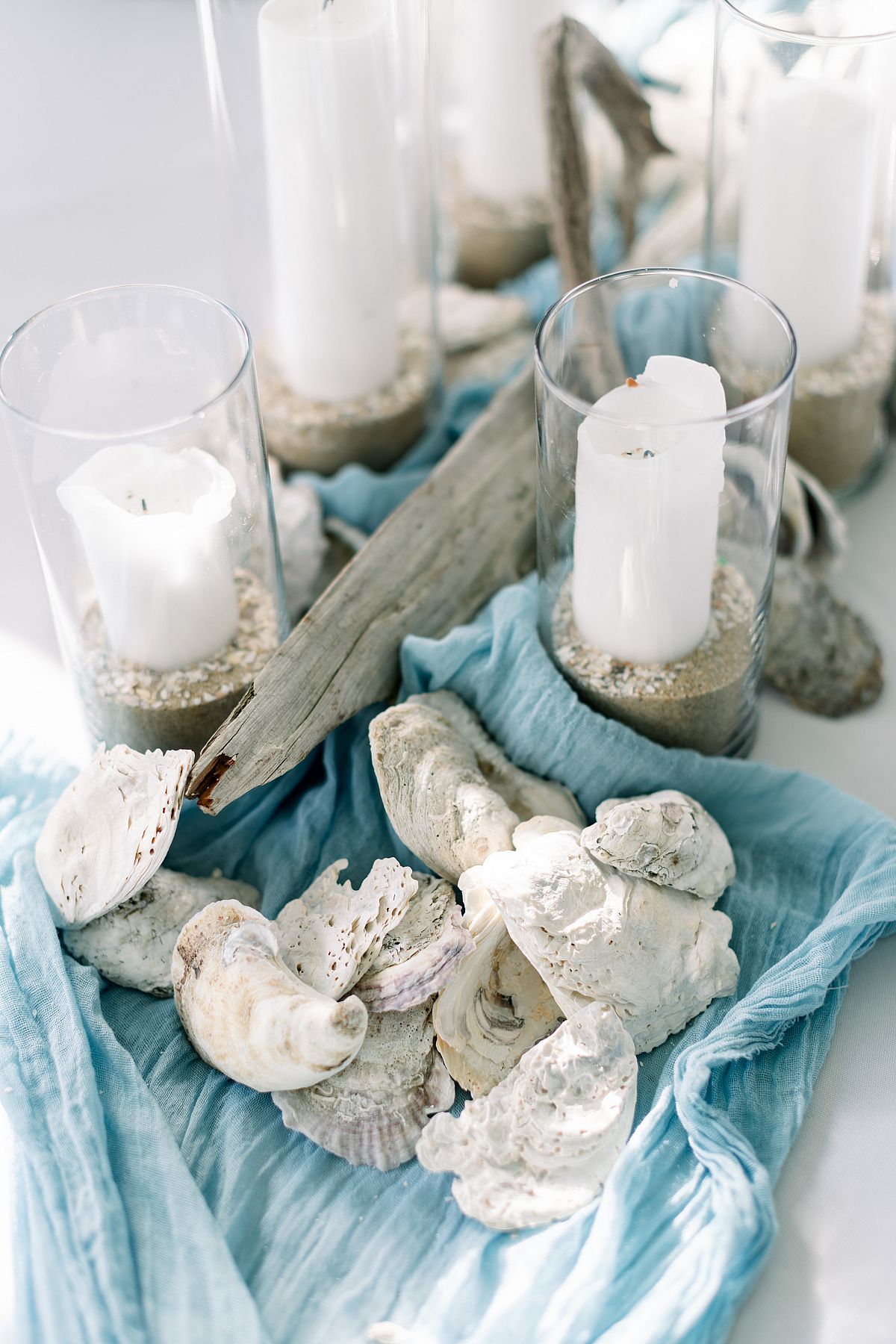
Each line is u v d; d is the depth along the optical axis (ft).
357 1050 2.36
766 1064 2.48
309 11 2.78
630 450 2.50
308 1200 2.38
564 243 3.16
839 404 3.04
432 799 2.60
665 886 2.56
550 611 2.80
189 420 2.54
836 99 2.82
